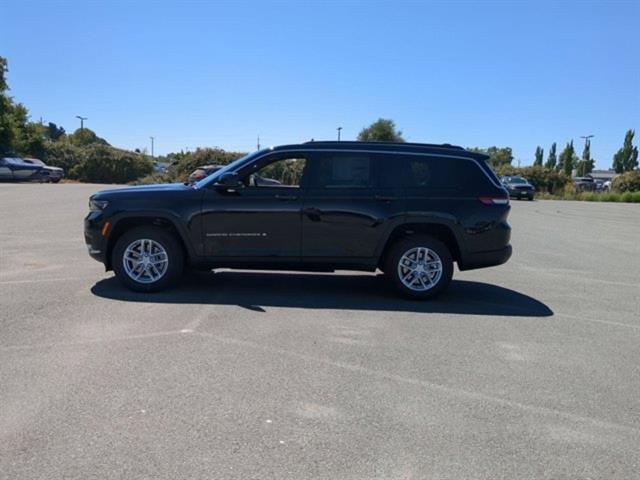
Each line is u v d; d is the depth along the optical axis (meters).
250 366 4.93
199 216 7.46
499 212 7.62
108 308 6.70
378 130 49.78
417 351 5.50
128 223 7.63
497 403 4.35
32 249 10.85
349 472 3.31
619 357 5.53
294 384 4.57
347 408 4.16
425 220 7.50
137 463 3.34
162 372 4.73
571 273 10.36
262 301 7.29
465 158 7.70
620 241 15.70
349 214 7.46
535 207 32.78
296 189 7.50
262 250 7.54
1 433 3.65
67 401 4.13
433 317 6.82
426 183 7.61
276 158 7.59
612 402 4.44
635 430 3.97
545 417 4.13
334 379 4.71
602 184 67.81
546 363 5.29
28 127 45.88
